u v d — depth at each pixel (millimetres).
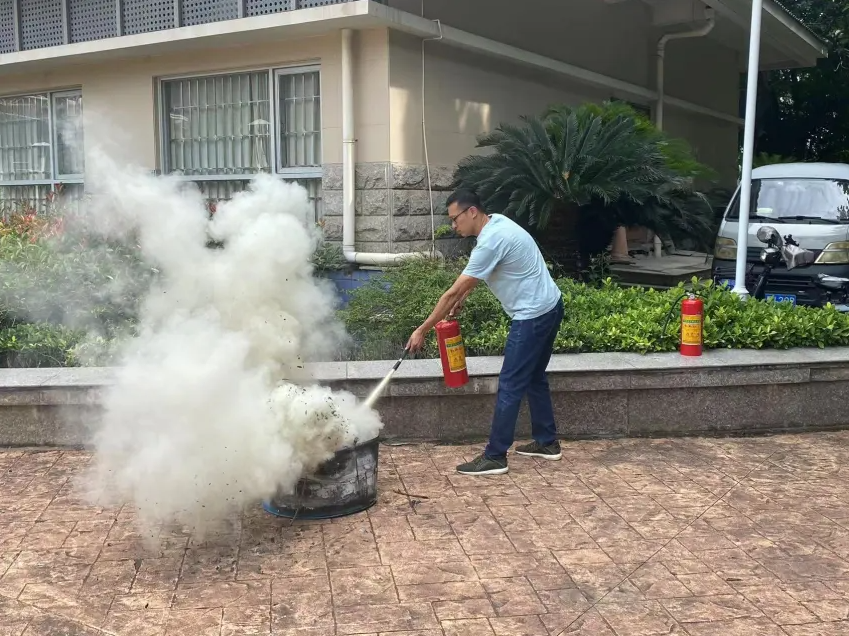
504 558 3762
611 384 5371
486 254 4562
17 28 10500
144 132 10000
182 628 3189
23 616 3285
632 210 8961
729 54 16859
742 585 3502
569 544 3902
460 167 9211
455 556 3781
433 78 8984
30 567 3695
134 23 9555
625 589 3471
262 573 3633
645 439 5488
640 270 11273
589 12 11805
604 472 4863
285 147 9344
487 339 5895
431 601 3381
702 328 5648
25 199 11250
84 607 3354
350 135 8500
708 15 12562
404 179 8617
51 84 10648
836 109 19859
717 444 5379
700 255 13602
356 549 3855
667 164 9156
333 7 7914
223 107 9664
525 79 10617
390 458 5113
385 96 8375
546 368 5180
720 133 16984
